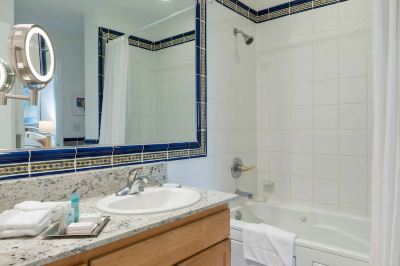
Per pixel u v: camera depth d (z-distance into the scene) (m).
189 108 1.95
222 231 1.24
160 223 0.95
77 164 1.28
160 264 0.96
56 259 0.69
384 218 1.32
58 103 1.27
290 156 2.43
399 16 1.37
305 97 2.33
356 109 2.09
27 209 0.92
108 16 1.50
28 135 1.17
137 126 1.65
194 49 1.98
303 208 2.29
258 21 2.60
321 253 1.44
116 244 0.84
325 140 2.23
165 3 1.81
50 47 1.23
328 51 2.21
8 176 1.07
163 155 1.70
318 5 2.25
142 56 1.69
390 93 1.34
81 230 0.80
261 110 2.60
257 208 2.46
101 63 1.47
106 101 1.49
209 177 2.08
